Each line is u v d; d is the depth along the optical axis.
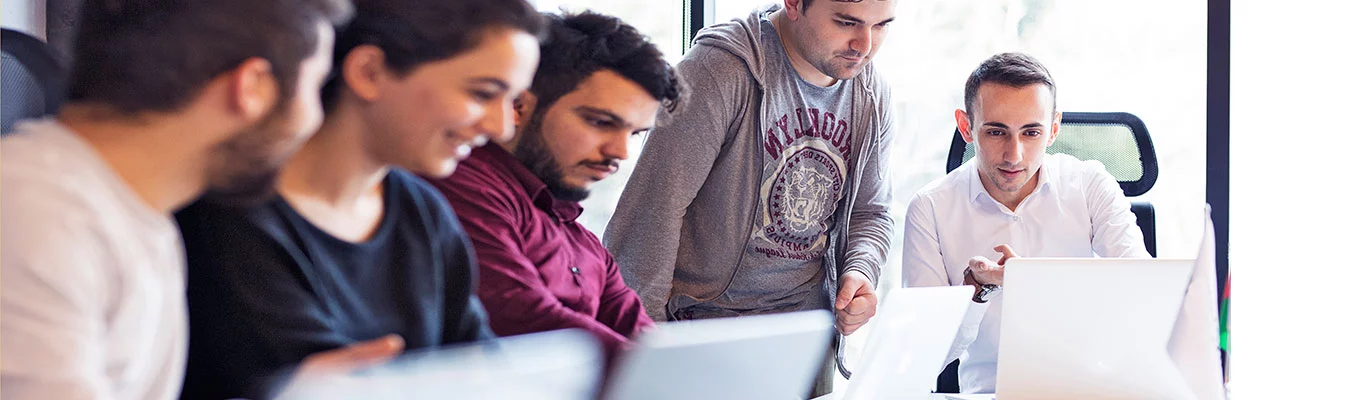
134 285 0.89
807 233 2.42
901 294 1.61
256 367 1.08
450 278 1.35
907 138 3.50
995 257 2.69
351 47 1.14
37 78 1.38
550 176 1.68
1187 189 3.35
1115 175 2.81
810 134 2.38
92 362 0.84
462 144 1.21
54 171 0.84
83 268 0.83
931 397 1.92
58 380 0.81
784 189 2.35
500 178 1.60
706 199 2.34
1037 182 2.69
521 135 1.65
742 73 2.25
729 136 2.30
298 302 1.10
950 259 2.72
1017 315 1.75
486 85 1.18
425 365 0.84
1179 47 3.31
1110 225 2.64
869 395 1.69
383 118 1.17
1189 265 1.72
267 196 1.00
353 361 0.99
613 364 0.99
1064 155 2.77
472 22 1.15
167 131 0.90
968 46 3.44
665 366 1.03
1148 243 2.78
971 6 3.43
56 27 2.48
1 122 1.32
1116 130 2.83
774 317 1.19
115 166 0.90
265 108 0.92
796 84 2.34
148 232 0.92
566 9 1.71
